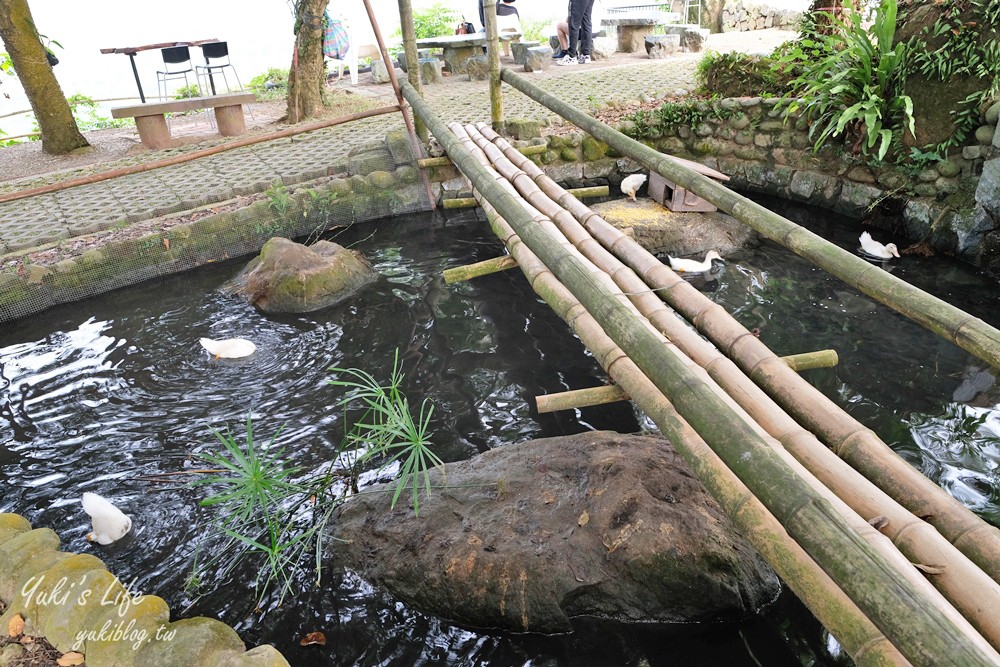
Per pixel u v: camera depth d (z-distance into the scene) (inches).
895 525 71.9
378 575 93.4
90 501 102.3
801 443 85.4
